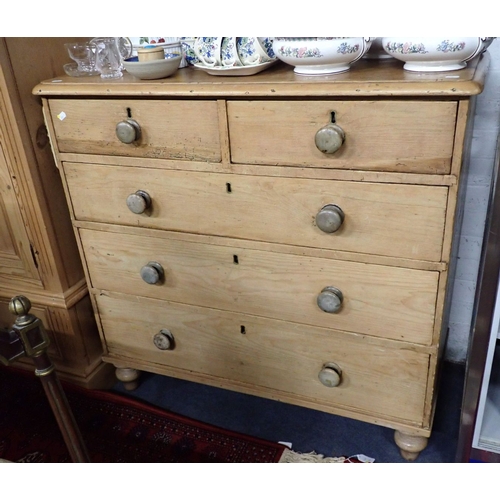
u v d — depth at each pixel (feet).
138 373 4.97
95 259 4.37
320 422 4.56
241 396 4.92
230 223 3.66
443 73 2.95
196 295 4.11
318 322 3.76
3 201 4.35
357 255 3.37
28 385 5.13
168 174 3.67
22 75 3.89
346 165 3.12
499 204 2.85
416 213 3.09
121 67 4.11
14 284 4.82
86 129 3.76
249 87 3.10
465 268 4.75
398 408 3.84
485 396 3.37
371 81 2.87
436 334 3.41
